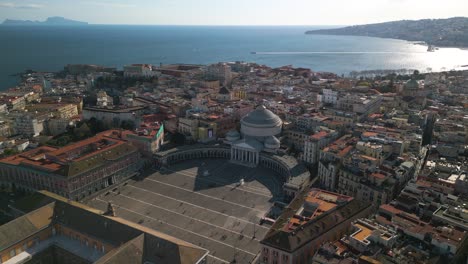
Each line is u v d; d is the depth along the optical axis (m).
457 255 134.75
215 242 182.88
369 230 144.00
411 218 153.12
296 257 147.12
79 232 160.75
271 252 149.88
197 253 141.38
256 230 193.62
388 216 162.62
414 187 179.75
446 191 179.88
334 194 188.25
